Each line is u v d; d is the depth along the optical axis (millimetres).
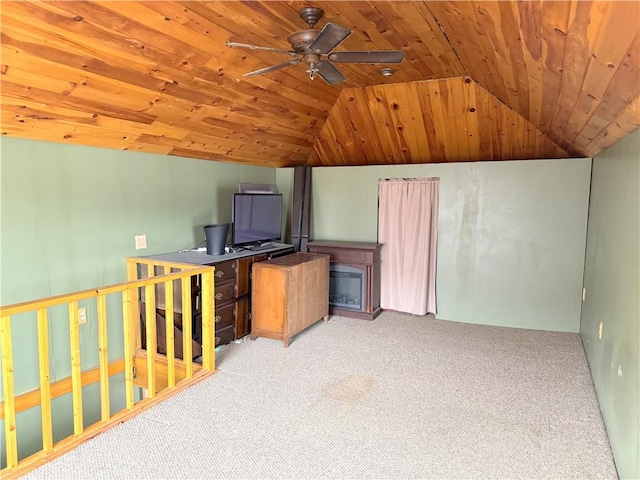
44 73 2529
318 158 5977
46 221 3184
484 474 2246
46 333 2293
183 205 4426
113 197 3682
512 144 4820
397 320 5090
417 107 4617
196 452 2412
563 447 2490
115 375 3812
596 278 3596
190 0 2432
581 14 1381
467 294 5016
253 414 2846
